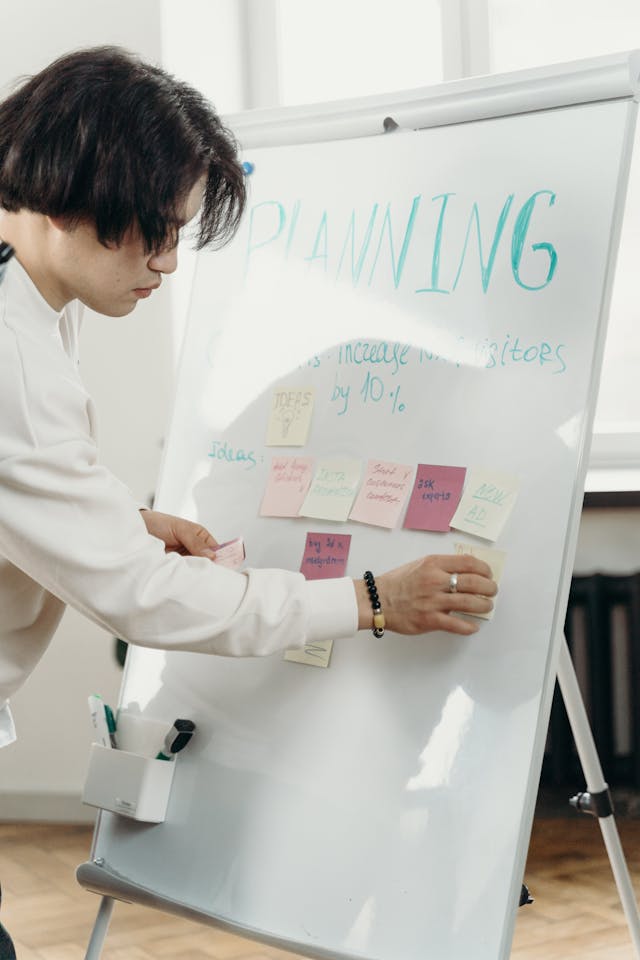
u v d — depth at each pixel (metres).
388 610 1.13
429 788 1.17
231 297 1.53
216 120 1.04
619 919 2.11
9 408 0.98
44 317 1.05
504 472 1.20
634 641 2.62
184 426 1.53
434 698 1.19
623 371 2.77
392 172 1.40
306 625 1.09
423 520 1.25
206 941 2.15
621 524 2.71
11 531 1.00
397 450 1.30
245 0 2.85
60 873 2.53
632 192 2.70
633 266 2.73
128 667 1.49
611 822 1.51
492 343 1.25
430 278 1.33
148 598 1.03
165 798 1.37
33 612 1.14
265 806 1.28
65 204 0.96
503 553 1.17
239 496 1.44
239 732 1.34
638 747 2.62
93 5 2.73
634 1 2.62
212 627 1.05
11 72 2.80
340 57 2.84
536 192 1.26
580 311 1.19
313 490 1.36
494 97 1.33
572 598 2.68
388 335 1.35
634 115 1.22
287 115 1.54
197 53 2.76
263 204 1.53
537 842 2.54
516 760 1.11
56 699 2.88
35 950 2.12
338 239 1.44
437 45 2.76
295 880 1.23
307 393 1.41
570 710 1.49
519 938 2.04
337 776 1.24
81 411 1.05
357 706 1.24
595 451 2.75
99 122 0.94
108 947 2.13
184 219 1.02
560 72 1.28
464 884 1.11
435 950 1.11
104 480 1.05
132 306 1.08
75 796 2.88
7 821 2.92
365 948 1.16
